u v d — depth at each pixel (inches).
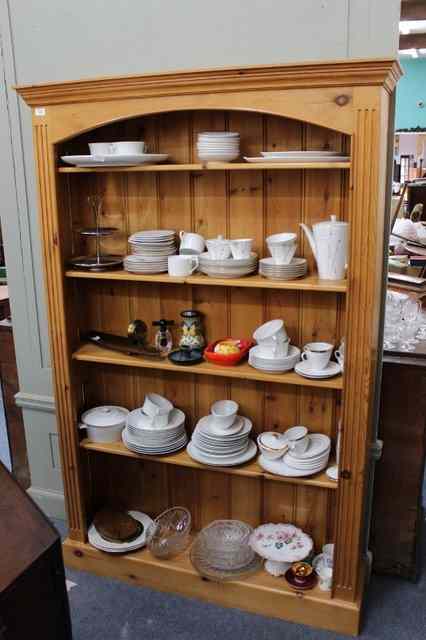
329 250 76.6
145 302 93.7
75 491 95.3
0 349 113.3
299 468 83.2
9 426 117.0
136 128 87.2
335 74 67.2
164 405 93.5
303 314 85.7
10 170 98.1
